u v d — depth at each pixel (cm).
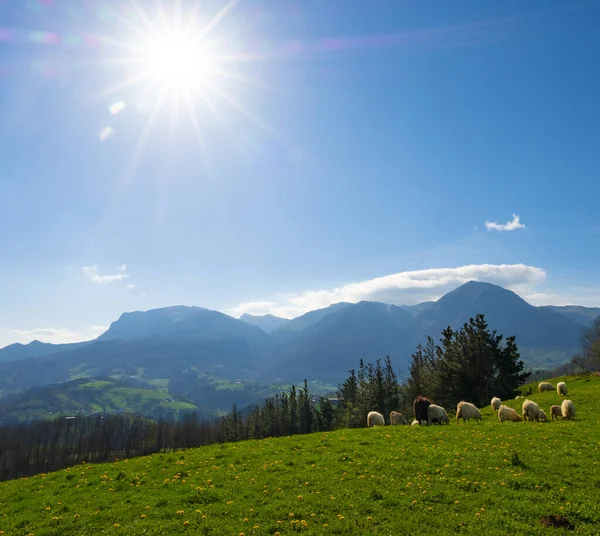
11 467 17938
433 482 1953
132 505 1914
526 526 1458
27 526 1761
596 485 1805
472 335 8212
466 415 4222
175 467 2533
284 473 2244
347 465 2316
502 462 2173
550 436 2744
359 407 11081
